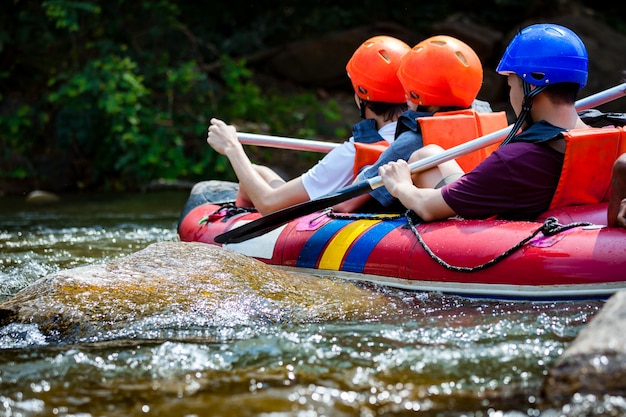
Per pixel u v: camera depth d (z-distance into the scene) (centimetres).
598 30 2425
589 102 756
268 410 450
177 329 604
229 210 909
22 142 1983
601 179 679
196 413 449
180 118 2061
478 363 507
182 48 2162
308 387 481
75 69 1969
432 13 2516
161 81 2042
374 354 532
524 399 451
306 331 589
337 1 2544
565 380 443
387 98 834
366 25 2497
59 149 1970
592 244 622
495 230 666
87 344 580
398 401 457
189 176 2017
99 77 1875
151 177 1942
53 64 2006
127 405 465
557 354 516
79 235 1178
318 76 2425
